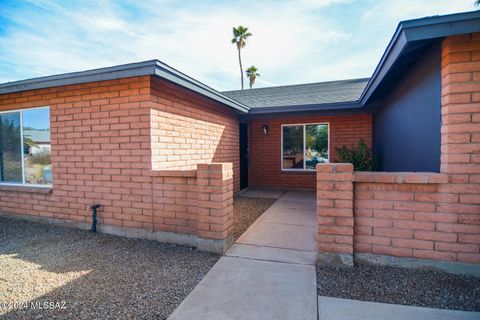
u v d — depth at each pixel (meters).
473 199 2.62
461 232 2.68
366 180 2.88
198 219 3.58
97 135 4.27
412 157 3.98
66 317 2.19
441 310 2.21
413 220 2.82
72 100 4.42
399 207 2.85
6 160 5.26
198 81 4.67
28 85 4.45
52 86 4.32
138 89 3.99
